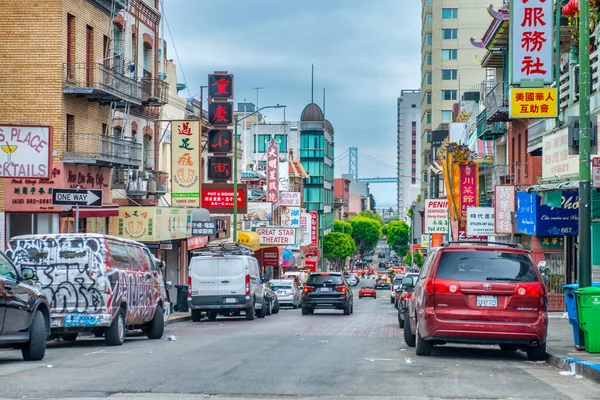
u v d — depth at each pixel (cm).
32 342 1596
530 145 3572
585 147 1723
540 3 2641
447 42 12356
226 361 1567
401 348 1928
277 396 1138
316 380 1292
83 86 3628
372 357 1677
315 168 14600
